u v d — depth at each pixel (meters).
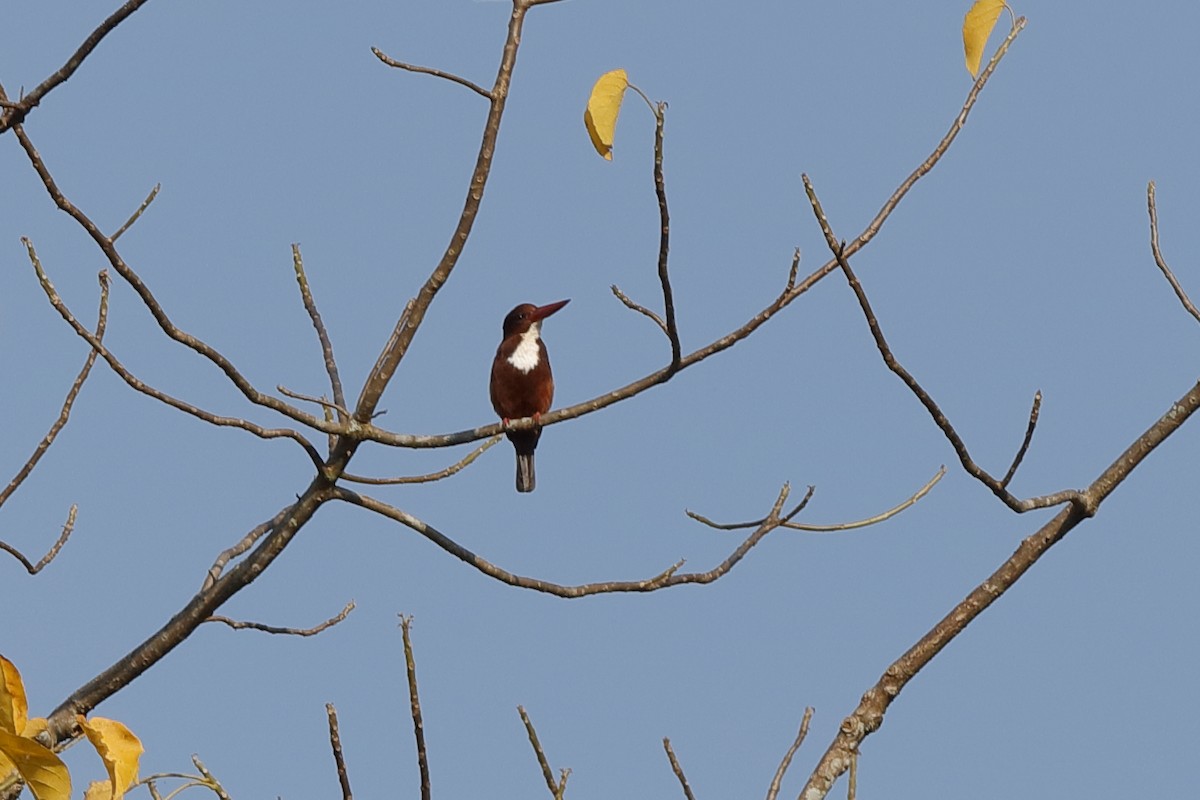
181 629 10.11
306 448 9.89
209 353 9.16
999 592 9.27
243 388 9.40
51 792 7.27
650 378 10.09
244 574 10.15
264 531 10.84
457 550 10.30
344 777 7.44
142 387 9.15
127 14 9.16
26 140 8.48
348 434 9.89
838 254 8.73
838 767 8.61
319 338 11.33
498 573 10.33
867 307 8.81
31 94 8.75
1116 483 9.66
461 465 10.57
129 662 10.03
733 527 10.92
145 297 8.85
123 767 7.85
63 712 9.81
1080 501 9.57
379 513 10.26
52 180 8.52
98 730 7.90
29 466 9.86
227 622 10.35
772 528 10.78
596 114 9.31
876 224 9.66
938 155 9.80
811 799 8.44
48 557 10.04
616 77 9.32
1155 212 10.03
